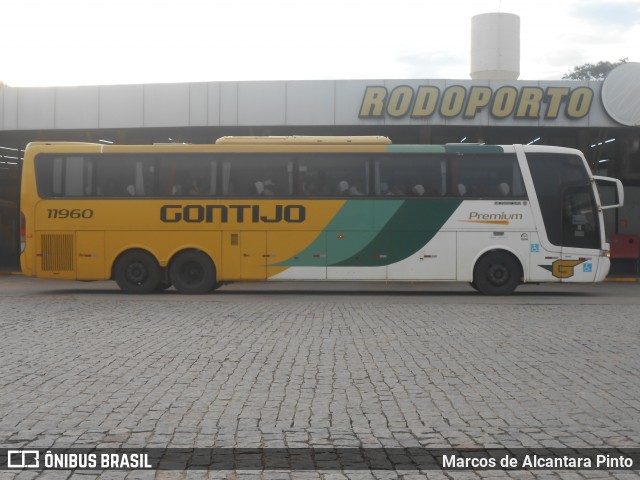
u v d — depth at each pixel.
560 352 10.96
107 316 15.34
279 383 8.73
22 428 6.78
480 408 7.61
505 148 21.14
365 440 6.45
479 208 21.00
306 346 11.40
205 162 21.41
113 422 7.00
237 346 11.38
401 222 21.00
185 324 14.01
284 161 21.27
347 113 28.02
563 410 7.54
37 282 28.55
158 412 7.38
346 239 21.08
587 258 21.02
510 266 21.05
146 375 9.16
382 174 21.11
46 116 29.19
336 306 17.86
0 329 13.25
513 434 6.66
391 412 7.42
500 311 16.67
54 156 21.61
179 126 28.61
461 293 23.20
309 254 21.09
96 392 8.24
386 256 21.02
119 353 10.73
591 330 13.38
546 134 31.41
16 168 34.72
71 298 19.89
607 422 7.09
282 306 17.75
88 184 21.52
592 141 31.67
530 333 12.94
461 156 21.09
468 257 20.95
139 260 21.42
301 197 21.19
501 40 34.06
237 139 21.50
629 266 34.47
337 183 21.17
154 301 19.00
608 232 33.56
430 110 27.73
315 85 28.09
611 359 10.40
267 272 21.17
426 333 12.88
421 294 22.70
